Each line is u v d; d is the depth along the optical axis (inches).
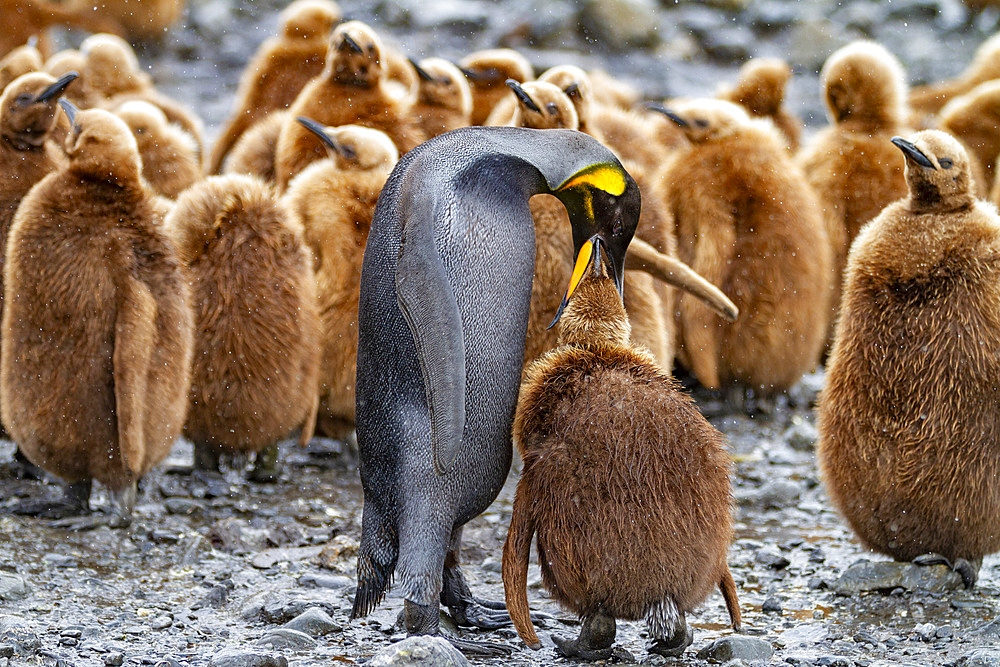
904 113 824.9
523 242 374.3
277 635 402.9
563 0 1630.2
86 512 545.6
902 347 449.1
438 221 358.9
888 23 1691.7
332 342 621.9
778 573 494.6
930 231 451.8
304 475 641.0
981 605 445.7
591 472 365.1
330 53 812.6
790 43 1622.8
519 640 414.0
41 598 445.1
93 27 1242.6
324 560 500.4
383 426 373.4
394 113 814.5
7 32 1182.9
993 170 962.7
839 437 470.0
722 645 396.8
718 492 373.4
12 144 597.6
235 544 521.0
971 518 452.1
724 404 783.7
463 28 1604.3
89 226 510.6
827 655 400.5
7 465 627.8
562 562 369.4
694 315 712.4
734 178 714.2
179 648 400.2
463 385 355.6
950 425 443.8
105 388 516.1
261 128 872.9
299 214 627.8
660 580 367.2
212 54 1563.7
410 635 376.8
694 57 1608.0
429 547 370.9
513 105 746.2
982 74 1166.3
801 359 738.2
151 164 760.3
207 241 580.1
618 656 395.9
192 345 551.8
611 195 385.7
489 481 386.3
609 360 386.0
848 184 790.5
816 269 725.3
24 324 514.0
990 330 438.3
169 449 539.8
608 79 1210.0
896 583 464.8
